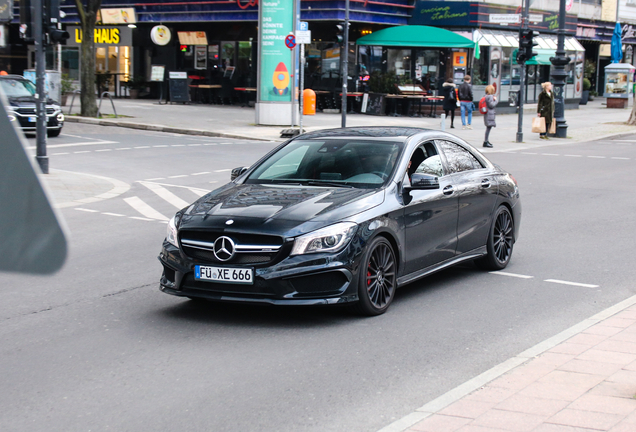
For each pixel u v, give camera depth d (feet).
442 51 113.29
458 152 24.75
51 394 14.38
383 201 20.34
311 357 16.58
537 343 17.66
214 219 19.22
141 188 45.85
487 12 113.70
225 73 126.52
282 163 22.94
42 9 48.49
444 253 22.89
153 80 123.75
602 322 18.43
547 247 29.91
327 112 113.29
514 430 11.62
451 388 14.60
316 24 116.26
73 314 20.42
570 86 139.13
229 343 17.70
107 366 16.06
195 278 19.08
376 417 13.08
